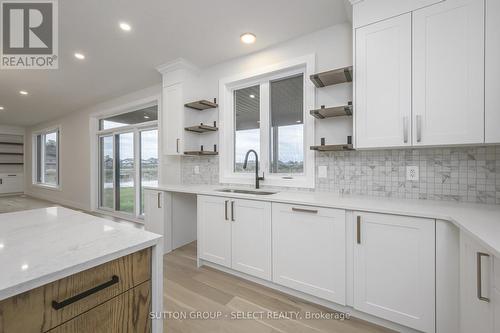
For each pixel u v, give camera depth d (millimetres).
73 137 5520
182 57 2838
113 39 2412
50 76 3338
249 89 2898
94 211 4973
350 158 2102
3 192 7336
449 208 1450
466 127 1410
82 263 676
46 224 1053
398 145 1607
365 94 1720
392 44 1623
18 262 666
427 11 1508
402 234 1399
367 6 1709
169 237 2895
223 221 2225
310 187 2305
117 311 786
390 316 1447
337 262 1627
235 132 3010
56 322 644
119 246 798
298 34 2344
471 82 1393
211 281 2125
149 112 4062
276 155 2658
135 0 1851
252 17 2084
